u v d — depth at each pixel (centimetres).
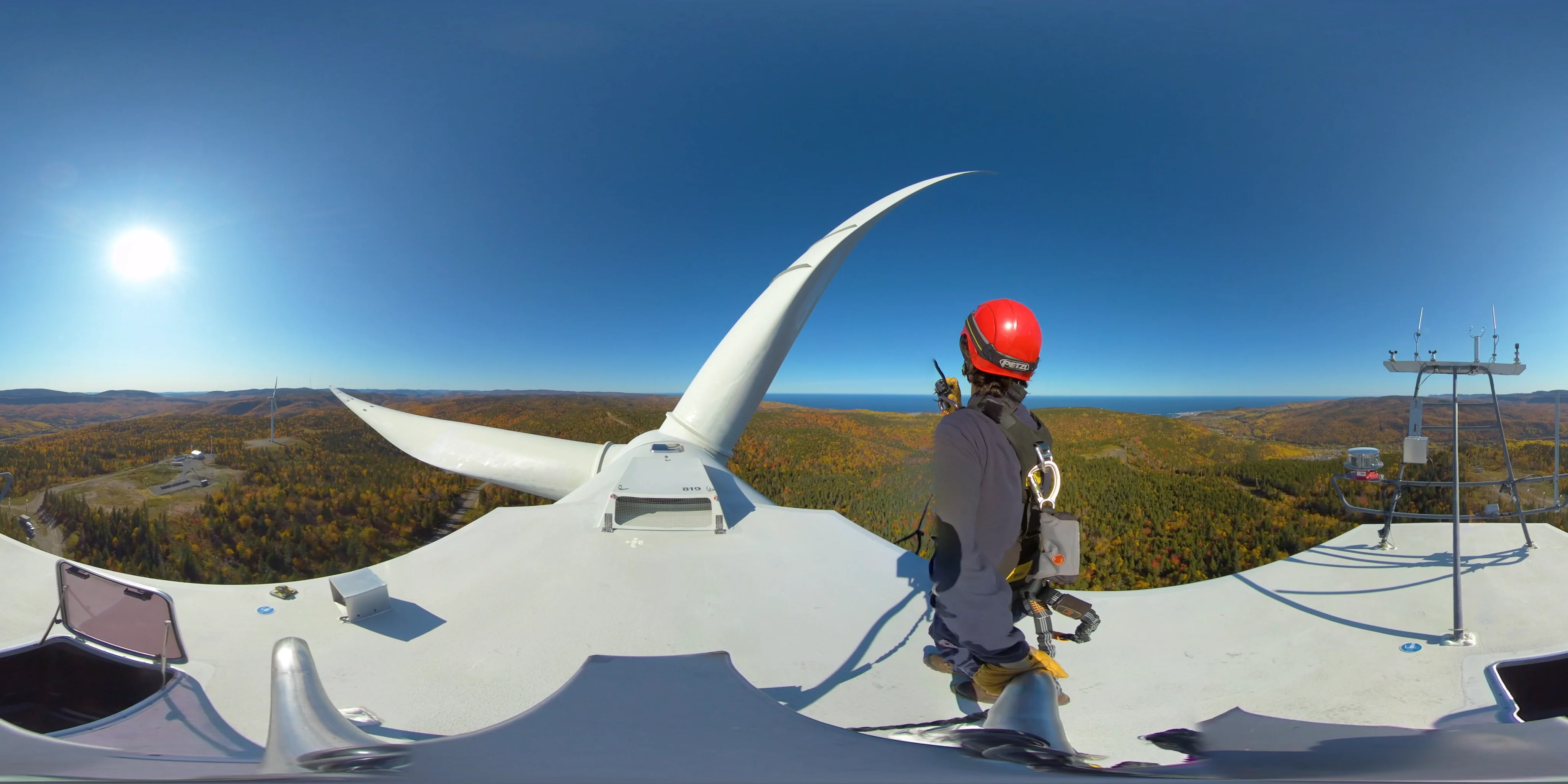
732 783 72
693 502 519
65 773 87
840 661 323
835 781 74
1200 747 143
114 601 334
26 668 329
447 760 89
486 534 485
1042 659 215
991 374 212
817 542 483
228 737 264
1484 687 329
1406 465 471
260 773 91
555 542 470
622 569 431
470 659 336
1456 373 435
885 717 271
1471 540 480
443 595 405
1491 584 422
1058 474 214
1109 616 420
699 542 475
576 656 337
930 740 130
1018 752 116
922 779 75
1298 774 90
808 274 896
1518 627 379
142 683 327
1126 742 272
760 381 876
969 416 205
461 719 290
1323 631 389
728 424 855
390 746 108
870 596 400
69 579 346
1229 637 387
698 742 102
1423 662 354
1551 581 416
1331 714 309
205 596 393
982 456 201
